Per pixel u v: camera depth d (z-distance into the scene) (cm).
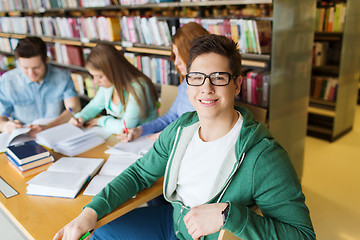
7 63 499
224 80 94
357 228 217
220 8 313
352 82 363
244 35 240
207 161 106
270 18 230
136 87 199
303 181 279
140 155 154
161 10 349
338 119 357
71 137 176
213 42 94
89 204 111
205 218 91
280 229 89
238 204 94
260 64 227
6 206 118
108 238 128
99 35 380
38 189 125
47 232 104
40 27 462
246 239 90
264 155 94
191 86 98
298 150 279
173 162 114
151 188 128
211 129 105
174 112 197
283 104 245
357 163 308
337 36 360
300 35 241
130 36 346
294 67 245
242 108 109
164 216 134
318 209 239
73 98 240
